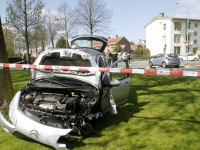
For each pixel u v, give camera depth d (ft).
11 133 12.10
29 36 80.94
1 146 12.03
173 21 168.25
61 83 13.10
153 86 30.73
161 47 177.17
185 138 13.21
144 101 22.26
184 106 20.10
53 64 15.03
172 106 20.17
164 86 30.68
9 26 70.85
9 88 16.71
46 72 14.37
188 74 11.66
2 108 16.30
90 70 12.83
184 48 172.35
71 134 13.51
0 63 15.49
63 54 13.80
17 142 12.48
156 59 73.00
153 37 185.68
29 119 11.44
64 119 11.96
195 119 16.56
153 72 12.28
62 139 12.80
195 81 34.73
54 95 13.41
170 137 13.37
